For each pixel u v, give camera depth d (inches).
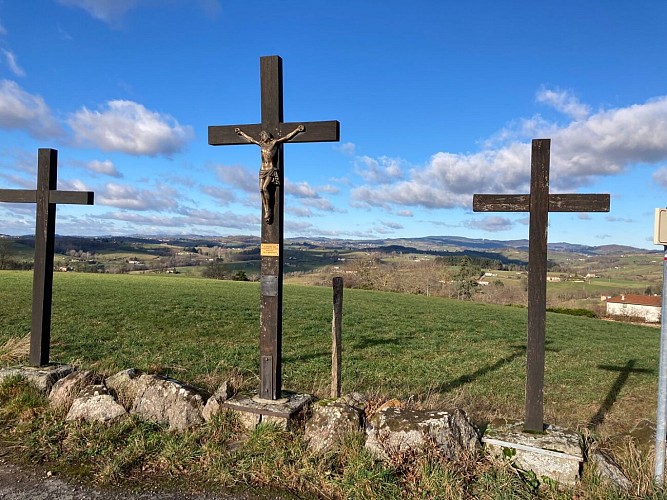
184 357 512.7
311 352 617.6
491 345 791.7
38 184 299.4
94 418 228.8
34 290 296.4
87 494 172.9
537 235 205.6
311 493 177.5
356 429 209.0
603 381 547.8
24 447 207.3
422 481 177.5
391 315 1120.8
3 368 288.0
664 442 182.5
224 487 179.5
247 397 237.1
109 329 673.0
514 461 190.4
